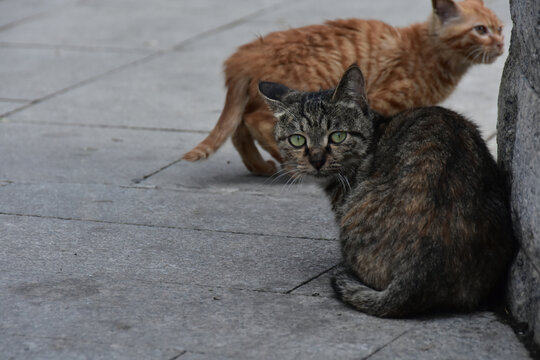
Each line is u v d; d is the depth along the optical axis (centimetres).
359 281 677
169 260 776
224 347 603
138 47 1669
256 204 945
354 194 707
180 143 1170
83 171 1055
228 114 998
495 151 1052
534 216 592
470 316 647
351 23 1027
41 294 698
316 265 765
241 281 727
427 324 633
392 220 646
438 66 1035
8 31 1794
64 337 622
